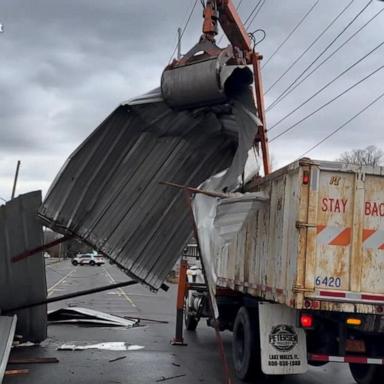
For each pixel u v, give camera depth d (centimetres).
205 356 1102
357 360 748
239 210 815
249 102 762
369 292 712
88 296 2477
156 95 787
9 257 998
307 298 695
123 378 877
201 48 783
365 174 728
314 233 706
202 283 1316
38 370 916
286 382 923
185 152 891
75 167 836
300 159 714
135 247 926
